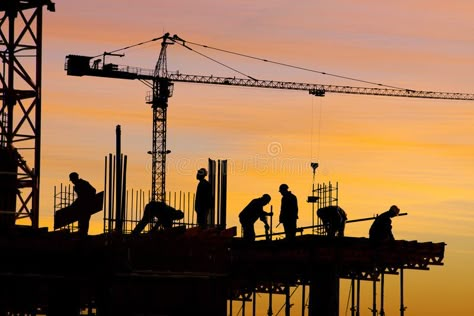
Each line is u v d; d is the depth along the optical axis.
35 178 80.31
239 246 61.88
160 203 61.59
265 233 63.88
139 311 62.12
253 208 63.38
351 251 62.12
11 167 73.50
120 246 58.69
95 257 58.59
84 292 67.81
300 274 66.88
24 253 58.19
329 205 65.50
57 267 58.66
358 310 66.62
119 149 62.25
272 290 70.88
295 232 62.66
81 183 59.28
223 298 62.50
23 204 80.12
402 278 63.66
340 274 67.38
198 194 62.78
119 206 62.03
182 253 59.62
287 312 66.75
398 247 62.78
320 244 61.62
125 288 62.25
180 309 62.12
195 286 62.03
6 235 57.59
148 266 59.03
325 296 64.38
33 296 65.19
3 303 66.81
